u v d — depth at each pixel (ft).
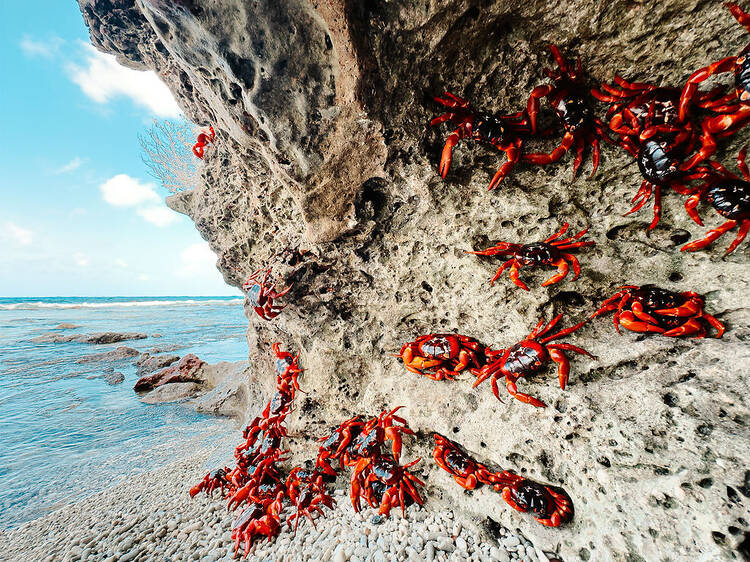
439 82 1.87
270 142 2.05
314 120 1.92
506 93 1.90
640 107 1.64
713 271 1.84
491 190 2.14
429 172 2.10
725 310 1.81
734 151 1.65
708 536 1.40
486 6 1.61
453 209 2.22
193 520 3.25
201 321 29.50
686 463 1.53
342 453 2.92
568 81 1.77
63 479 4.89
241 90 1.93
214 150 3.57
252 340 4.66
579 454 1.85
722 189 1.60
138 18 2.72
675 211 1.88
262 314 2.96
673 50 1.60
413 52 1.73
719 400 1.58
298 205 2.41
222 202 3.86
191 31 1.79
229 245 4.16
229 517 3.17
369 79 1.75
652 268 1.99
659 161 1.62
